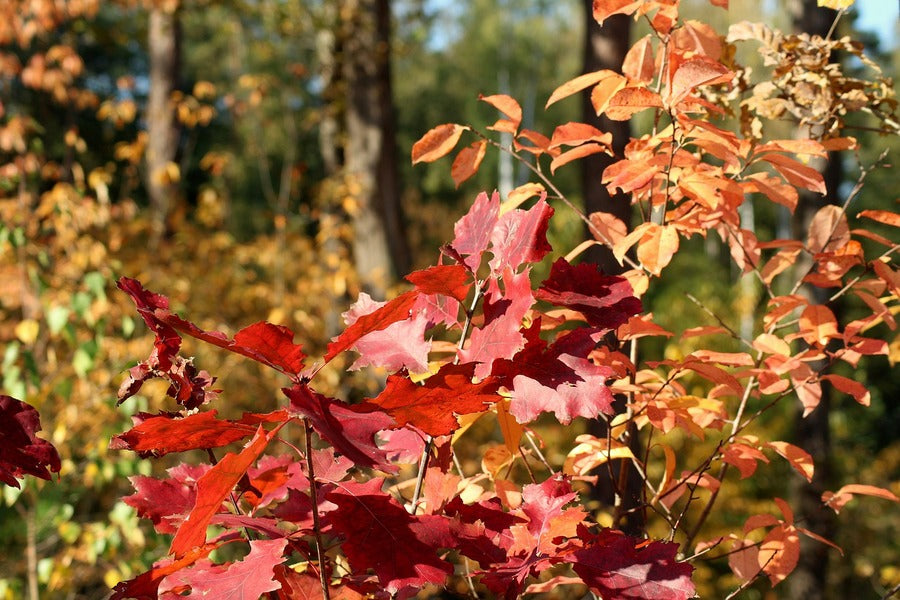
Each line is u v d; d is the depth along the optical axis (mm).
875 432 12453
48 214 5203
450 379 821
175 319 808
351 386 6020
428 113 26328
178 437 849
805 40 1868
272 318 6238
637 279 1547
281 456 1114
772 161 1590
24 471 950
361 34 7648
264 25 8703
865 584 7090
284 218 7141
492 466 1576
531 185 1668
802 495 4930
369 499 913
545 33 26266
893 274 1643
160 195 8500
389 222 7531
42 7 5750
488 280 1044
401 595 1005
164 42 9812
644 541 1412
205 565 969
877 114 1865
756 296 10359
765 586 4984
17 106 5449
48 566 3189
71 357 4043
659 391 1604
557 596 2541
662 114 1628
